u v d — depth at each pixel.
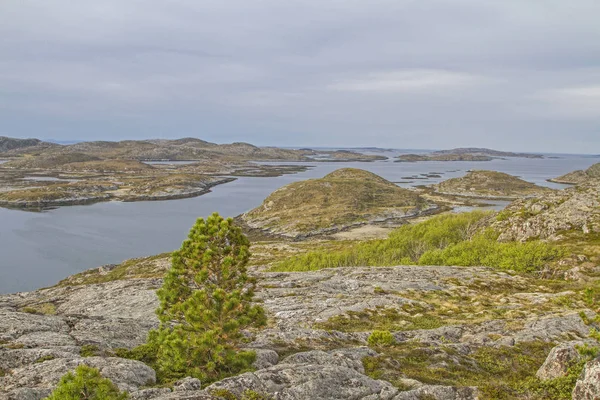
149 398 10.98
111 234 118.25
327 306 29.73
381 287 35.19
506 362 17.42
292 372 12.64
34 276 78.81
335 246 94.62
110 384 9.57
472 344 19.75
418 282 37.03
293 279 40.75
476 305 30.44
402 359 16.66
